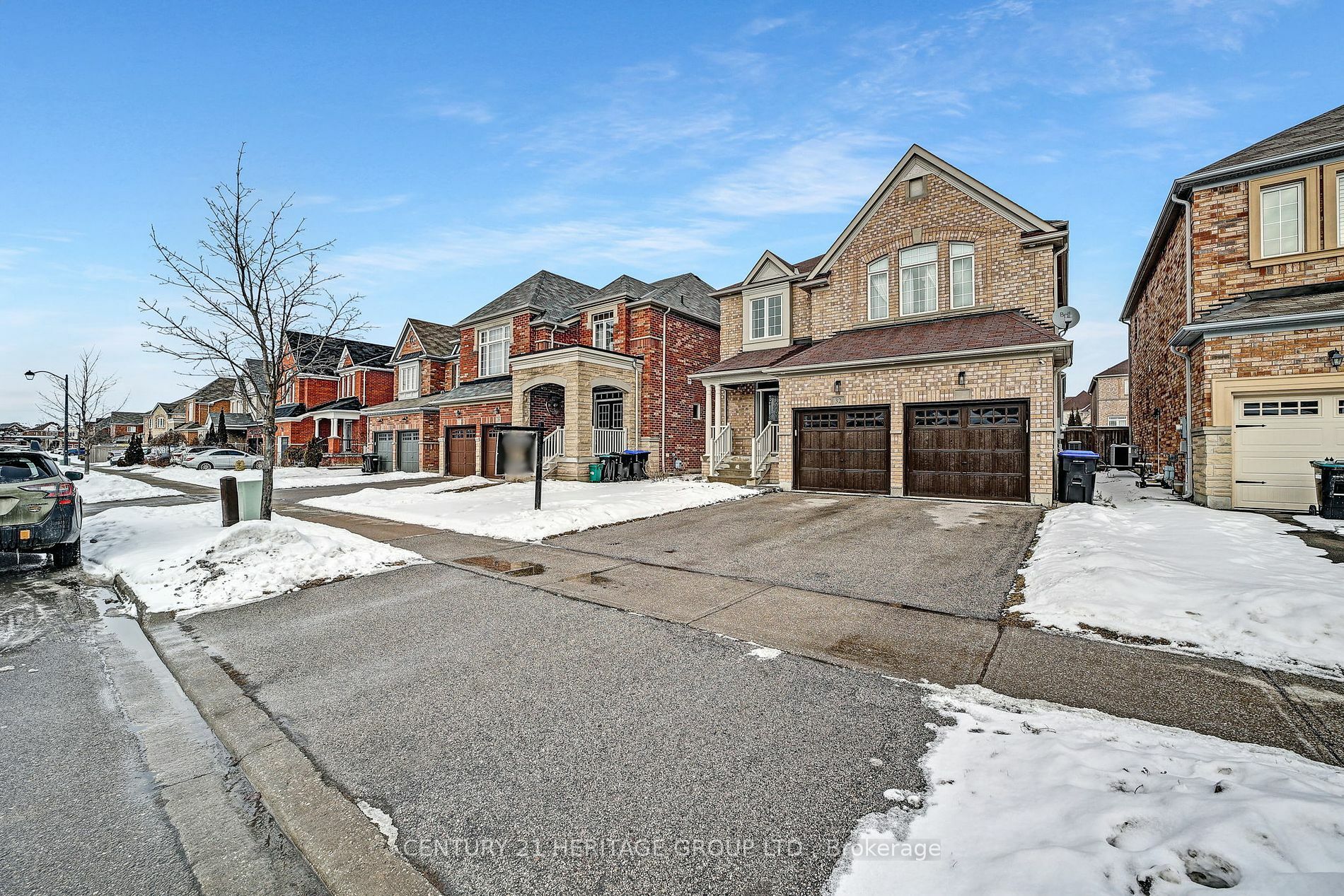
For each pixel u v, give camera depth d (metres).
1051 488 11.66
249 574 6.89
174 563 7.27
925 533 9.20
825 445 14.56
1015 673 4.16
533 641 4.98
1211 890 1.97
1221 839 2.17
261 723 3.71
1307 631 4.36
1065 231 13.91
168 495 18.00
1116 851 2.21
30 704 4.07
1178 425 13.64
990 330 13.23
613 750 3.27
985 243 14.77
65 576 7.67
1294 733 3.26
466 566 7.60
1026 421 12.02
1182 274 13.20
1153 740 3.21
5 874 2.44
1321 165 10.98
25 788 3.07
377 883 2.37
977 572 6.91
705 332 23.66
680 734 3.42
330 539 8.55
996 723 3.46
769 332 19.23
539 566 7.57
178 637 5.28
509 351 24.70
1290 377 10.19
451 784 3.00
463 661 4.60
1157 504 11.45
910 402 13.23
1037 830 2.42
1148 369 18.34
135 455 35.41
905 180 15.98
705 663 4.45
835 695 3.88
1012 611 5.50
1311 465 9.84
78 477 8.27
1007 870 2.19
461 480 20.22
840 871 2.31
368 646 4.98
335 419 33.84
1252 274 11.55
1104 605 5.18
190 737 3.64
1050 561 6.93
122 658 4.95
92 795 3.02
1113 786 2.70
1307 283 11.06
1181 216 13.18
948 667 4.31
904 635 4.97
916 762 3.06
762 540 9.00
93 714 3.95
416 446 27.27
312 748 3.39
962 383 12.60
